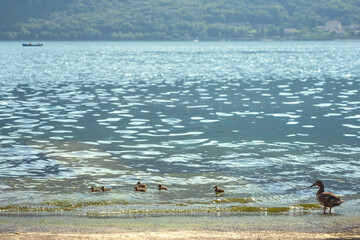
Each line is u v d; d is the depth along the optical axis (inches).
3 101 1761.8
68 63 4611.2
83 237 534.3
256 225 607.5
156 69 3757.4
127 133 1186.6
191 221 624.7
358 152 987.3
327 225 605.9
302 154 971.3
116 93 2082.9
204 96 1983.3
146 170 861.2
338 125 1295.5
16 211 660.7
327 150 1005.8
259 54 7071.9
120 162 912.3
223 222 620.1
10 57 5807.1
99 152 987.9
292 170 858.1
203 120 1384.1
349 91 2149.4
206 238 533.3
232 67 4028.1
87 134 1170.6
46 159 925.2
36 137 1126.4
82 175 827.4
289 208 677.9
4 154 957.8
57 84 2475.4
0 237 532.7
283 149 1015.0
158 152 990.4
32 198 711.7
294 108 1625.2
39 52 7780.5
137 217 641.6
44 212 658.2
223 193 740.0
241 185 777.6
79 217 639.1
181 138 1130.0
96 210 668.1
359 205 689.6
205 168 872.9
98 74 3198.8
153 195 730.8
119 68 3880.4
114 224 609.9
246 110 1584.6
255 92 2130.9
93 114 1483.8
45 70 3567.9
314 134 1173.7
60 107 1627.7
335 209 675.4
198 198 719.1
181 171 855.7
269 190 754.8
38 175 824.3
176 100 1850.4
